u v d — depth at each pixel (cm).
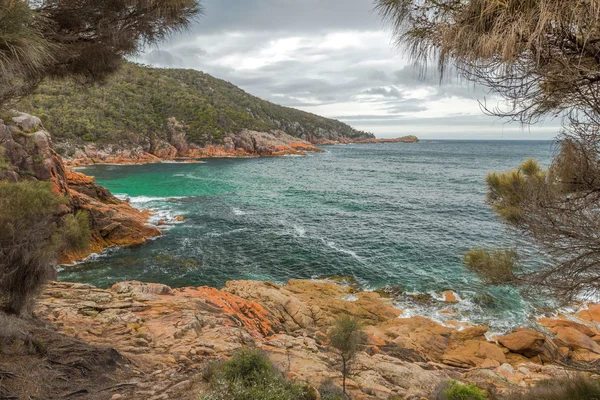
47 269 614
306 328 1383
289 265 2144
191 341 818
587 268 372
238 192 4759
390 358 1026
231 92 17650
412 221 3256
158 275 1947
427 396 784
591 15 188
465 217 3428
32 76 389
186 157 10106
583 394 466
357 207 3906
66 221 607
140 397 477
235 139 11281
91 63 429
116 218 2461
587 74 240
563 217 375
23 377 442
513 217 450
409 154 13912
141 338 791
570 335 1384
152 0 383
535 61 236
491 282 475
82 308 956
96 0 376
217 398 431
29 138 2219
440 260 2225
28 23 277
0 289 579
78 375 505
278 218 3312
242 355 534
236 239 2611
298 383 532
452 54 245
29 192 561
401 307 1669
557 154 352
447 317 1573
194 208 3669
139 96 10862
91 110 8862
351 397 637
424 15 265
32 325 639
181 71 17212
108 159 8262
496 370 1095
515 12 204
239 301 1406
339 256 2294
